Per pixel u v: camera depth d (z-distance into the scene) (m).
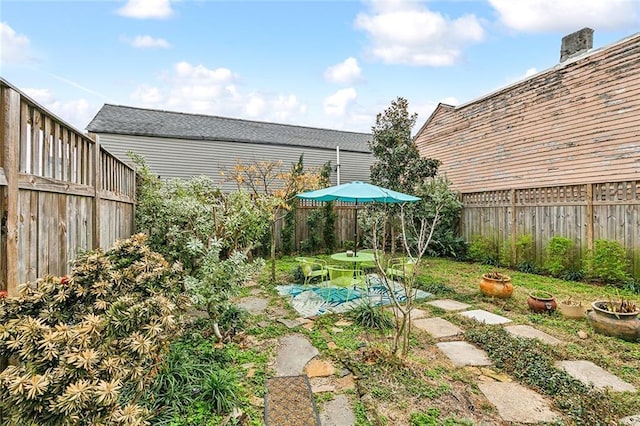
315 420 2.42
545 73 9.00
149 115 14.75
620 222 6.38
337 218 11.21
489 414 2.49
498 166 10.07
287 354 3.47
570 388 2.79
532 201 7.98
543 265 7.59
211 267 3.66
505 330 4.09
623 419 2.43
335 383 2.93
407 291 3.61
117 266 2.50
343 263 8.23
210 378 2.70
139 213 5.88
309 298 5.57
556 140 8.51
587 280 6.67
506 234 8.59
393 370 3.07
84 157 3.13
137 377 1.81
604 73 7.62
